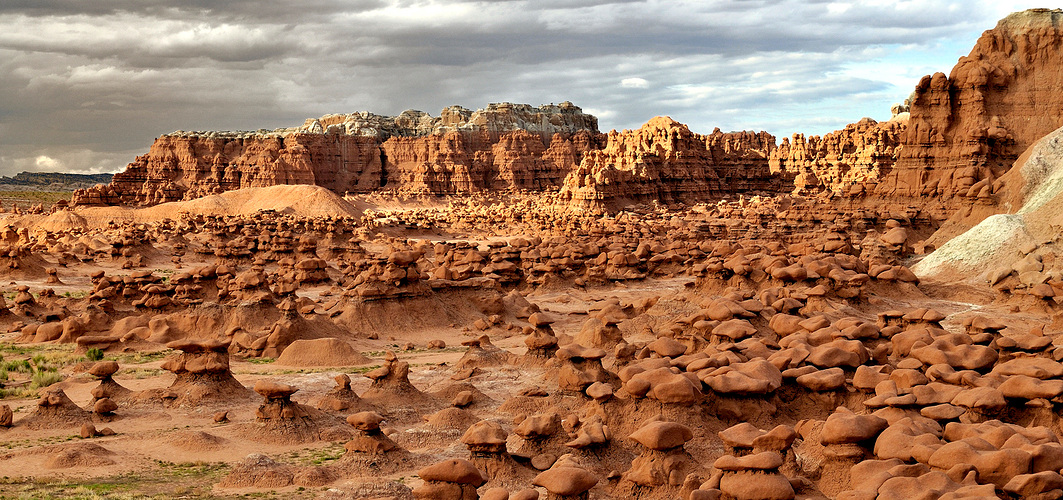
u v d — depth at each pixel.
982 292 61.75
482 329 56.56
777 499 19.97
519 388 37.94
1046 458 20.80
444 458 26.91
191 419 32.84
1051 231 66.50
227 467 26.56
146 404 34.66
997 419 25.92
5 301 67.38
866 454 23.34
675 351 35.31
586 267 82.62
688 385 28.36
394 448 26.66
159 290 58.09
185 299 55.94
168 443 29.00
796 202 134.12
